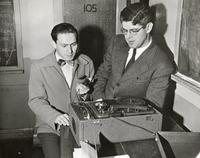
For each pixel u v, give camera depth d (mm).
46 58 2109
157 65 1961
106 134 1527
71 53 1993
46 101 2076
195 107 1971
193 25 1915
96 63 3178
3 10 2824
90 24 3049
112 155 1446
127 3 2984
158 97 1928
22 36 2945
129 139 1576
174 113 2305
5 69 2998
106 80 2318
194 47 1911
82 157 1364
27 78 3094
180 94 2174
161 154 1390
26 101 3184
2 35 2900
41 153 3027
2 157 2916
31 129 3295
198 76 1883
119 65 2121
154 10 2527
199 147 1466
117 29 3096
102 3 3014
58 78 2094
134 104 1645
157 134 1481
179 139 1486
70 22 3000
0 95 3096
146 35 1935
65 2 2932
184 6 2027
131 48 2096
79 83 2129
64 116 1831
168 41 2293
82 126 1474
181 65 2111
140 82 2021
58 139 2059
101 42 3125
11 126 3250
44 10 2912
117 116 1547
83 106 1653
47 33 2986
